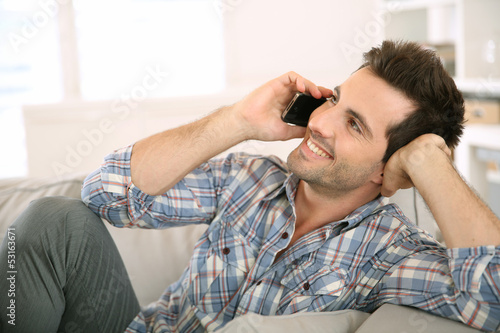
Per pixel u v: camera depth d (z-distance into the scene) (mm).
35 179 1609
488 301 935
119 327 1212
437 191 1025
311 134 1140
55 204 1172
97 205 1221
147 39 3270
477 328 940
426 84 1089
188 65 3346
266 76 3443
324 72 3455
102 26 3221
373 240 1141
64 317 1170
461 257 968
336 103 1146
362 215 1171
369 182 1165
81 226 1161
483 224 979
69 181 1562
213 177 1313
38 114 2885
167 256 1536
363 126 1105
